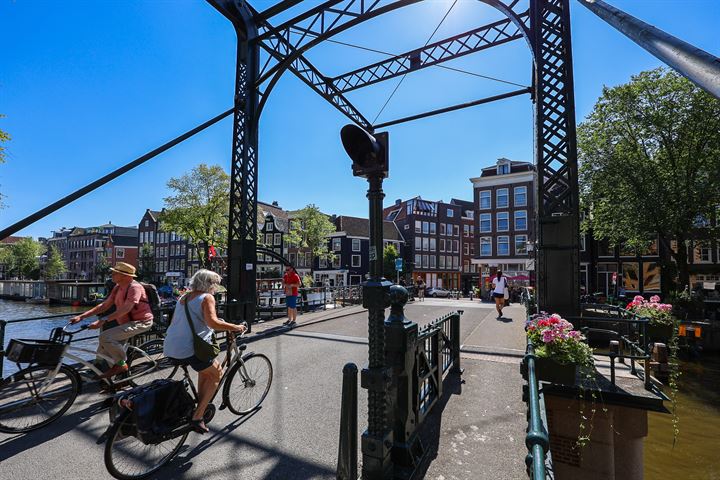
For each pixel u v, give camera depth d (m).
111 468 2.66
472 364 5.71
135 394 2.80
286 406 4.20
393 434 2.71
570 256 5.41
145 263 56.09
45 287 54.56
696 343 14.46
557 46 5.94
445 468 2.86
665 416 9.29
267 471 2.92
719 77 1.04
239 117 9.09
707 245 21.17
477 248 38.25
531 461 1.31
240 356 3.97
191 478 2.82
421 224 53.44
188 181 31.80
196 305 3.22
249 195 9.16
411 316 11.68
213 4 8.13
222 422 3.80
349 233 47.19
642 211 19.75
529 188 35.84
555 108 5.82
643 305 6.90
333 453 3.20
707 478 6.49
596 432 4.08
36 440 3.42
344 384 2.28
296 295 9.71
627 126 21.11
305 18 8.70
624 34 2.25
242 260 8.66
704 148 19.55
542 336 4.05
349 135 2.54
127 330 4.26
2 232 4.81
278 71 8.87
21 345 3.59
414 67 9.84
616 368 5.18
